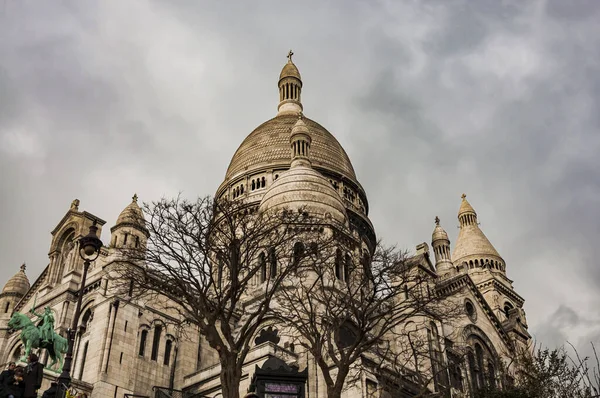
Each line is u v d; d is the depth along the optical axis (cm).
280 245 4434
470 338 6575
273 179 8594
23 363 4559
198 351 5694
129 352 5156
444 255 7862
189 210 3797
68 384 2752
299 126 7894
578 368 4344
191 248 3684
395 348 5647
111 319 5159
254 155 9094
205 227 3750
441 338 5888
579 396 4094
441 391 4444
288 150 8975
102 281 5556
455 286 6769
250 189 8650
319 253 4506
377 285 3925
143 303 5434
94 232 3156
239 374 3084
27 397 2528
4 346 6481
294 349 5159
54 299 6100
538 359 4672
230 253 4172
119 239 5725
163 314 5481
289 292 5234
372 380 4681
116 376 4959
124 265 4997
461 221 10550
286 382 2800
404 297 5788
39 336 4769
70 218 6706
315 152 8969
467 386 5903
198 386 5247
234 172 9094
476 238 10069
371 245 8688
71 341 2856
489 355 6725
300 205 6506
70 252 6544
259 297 5519
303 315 4562
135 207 6019
